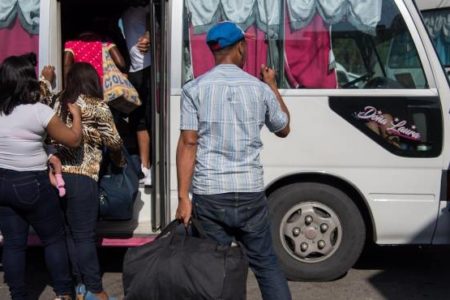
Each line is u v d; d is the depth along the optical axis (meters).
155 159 5.70
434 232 5.73
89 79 5.14
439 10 11.83
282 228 5.88
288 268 5.92
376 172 5.71
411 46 5.66
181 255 3.96
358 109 5.68
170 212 5.85
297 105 5.71
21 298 5.07
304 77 5.73
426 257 6.87
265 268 4.38
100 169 5.45
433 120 5.63
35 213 4.93
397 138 5.67
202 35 5.76
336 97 5.69
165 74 5.68
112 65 6.07
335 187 5.84
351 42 5.71
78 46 6.11
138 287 3.95
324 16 5.72
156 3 5.71
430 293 5.80
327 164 5.73
